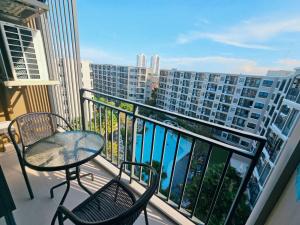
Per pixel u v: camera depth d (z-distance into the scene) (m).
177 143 1.34
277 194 0.86
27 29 1.83
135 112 1.59
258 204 1.04
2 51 1.68
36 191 1.63
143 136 1.62
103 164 2.08
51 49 2.53
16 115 2.45
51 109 2.92
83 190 1.69
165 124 1.37
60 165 1.14
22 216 1.37
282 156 0.89
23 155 1.29
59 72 2.57
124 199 1.16
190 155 1.27
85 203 1.12
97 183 1.82
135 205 0.65
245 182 1.01
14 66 1.75
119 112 1.81
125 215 0.62
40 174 1.87
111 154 2.06
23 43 1.80
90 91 2.07
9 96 2.33
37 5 1.59
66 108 2.72
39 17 2.37
